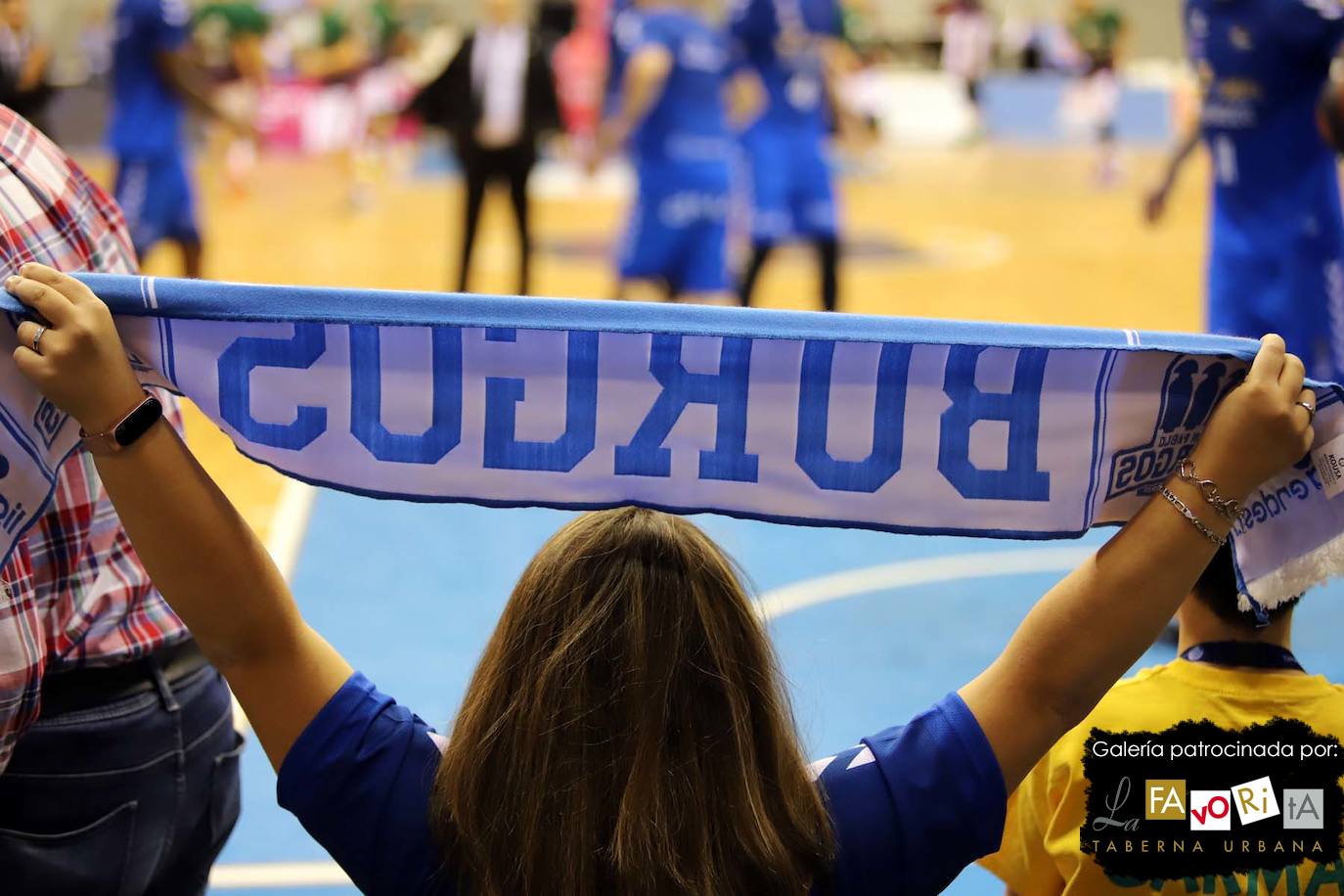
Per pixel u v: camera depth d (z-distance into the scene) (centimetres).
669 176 656
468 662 389
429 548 482
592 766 121
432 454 136
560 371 134
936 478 138
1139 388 136
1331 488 138
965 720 132
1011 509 138
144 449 124
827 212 689
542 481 137
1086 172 1577
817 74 679
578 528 132
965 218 1263
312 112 1509
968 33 1814
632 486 138
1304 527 141
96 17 1761
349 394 135
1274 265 439
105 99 1473
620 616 124
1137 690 173
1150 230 1185
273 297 131
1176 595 133
